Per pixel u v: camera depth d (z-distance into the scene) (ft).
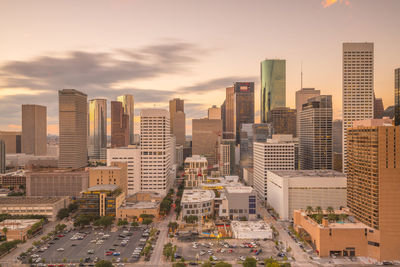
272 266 638.94
